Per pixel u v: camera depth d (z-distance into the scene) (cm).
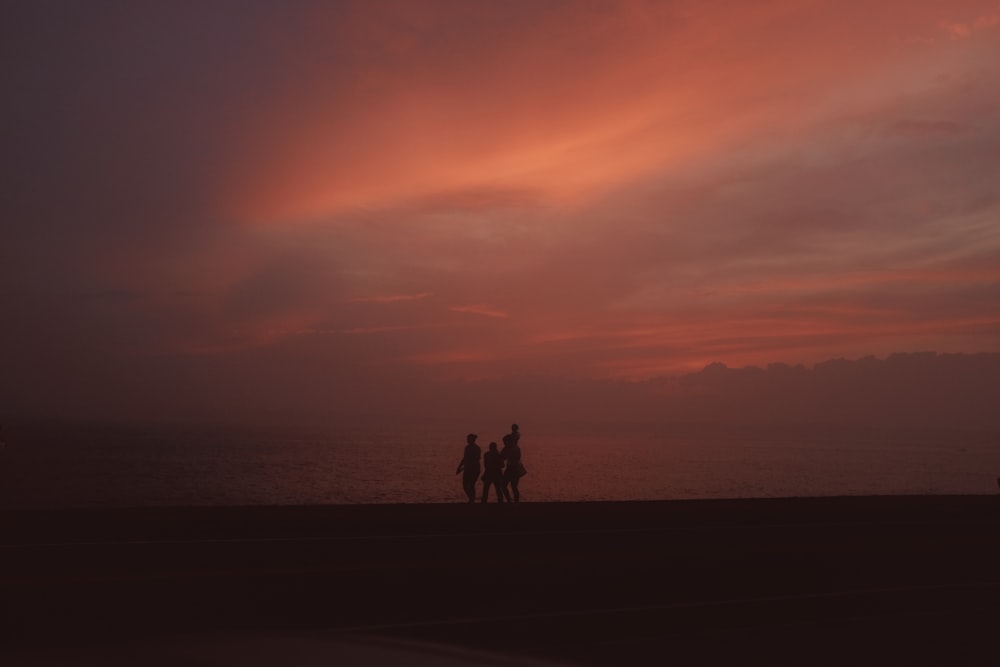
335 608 844
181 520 1505
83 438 19262
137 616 770
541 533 1496
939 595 1013
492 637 753
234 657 227
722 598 960
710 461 15938
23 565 1001
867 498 2416
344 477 8550
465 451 2031
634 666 666
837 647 751
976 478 12150
